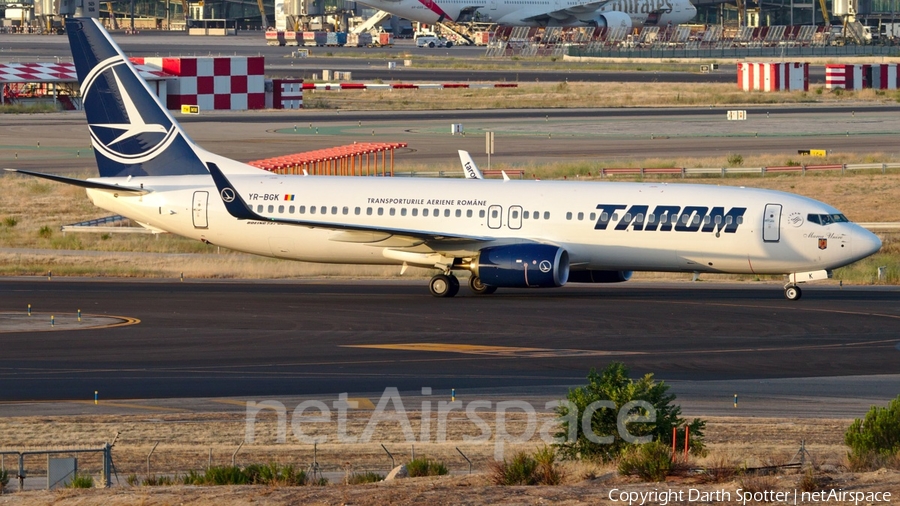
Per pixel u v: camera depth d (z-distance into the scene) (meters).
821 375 130.38
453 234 190.75
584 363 136.38
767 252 181.88
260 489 72.94
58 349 144.75
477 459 94.62
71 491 75.31
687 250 184.62
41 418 109.00
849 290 197.12
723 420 107.00
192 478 86.50
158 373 131.38
